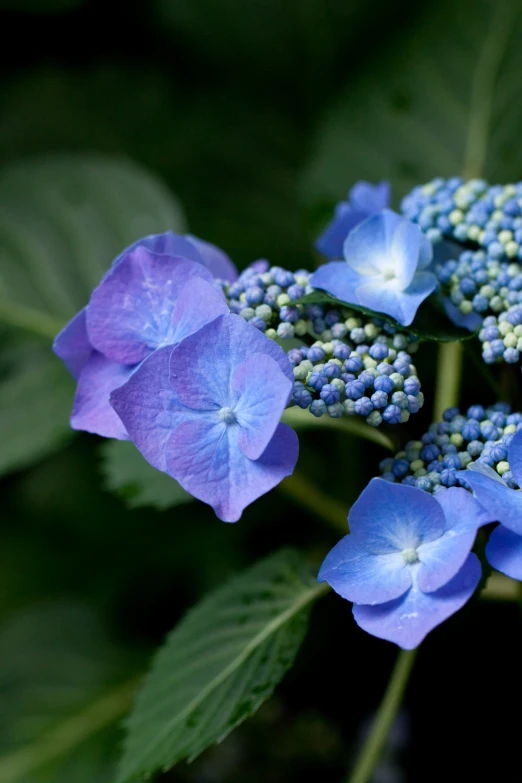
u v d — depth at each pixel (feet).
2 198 2.39
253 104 2.89
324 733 2.24
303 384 1.77
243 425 1.72
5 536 2.53
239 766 2.24
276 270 1.82
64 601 2.44
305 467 2.45
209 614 1.96
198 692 1.91
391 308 1.79
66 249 2.34
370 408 1.76
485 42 2.44
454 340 1.81
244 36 2.84
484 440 1.80
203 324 1.75
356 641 2.24
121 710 2.24
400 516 1.71
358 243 1.82
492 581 2.00
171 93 2.89
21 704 2.26
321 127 2.51
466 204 1.89
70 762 2.19
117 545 2.52
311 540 2.41
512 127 2.36
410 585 1.71
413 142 2.42
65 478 2.61
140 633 2.41
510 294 1.83
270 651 1.93
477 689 2.21
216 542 2.46
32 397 2.24
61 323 2.29
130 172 2.36
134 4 2.87
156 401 1.73
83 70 2.91
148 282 1.79
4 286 2.32
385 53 2.55
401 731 2.22
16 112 2.84
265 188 2.80
